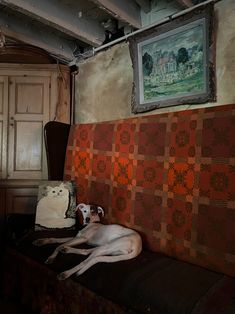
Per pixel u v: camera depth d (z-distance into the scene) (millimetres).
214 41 1668
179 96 1853
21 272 1860
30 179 2486
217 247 1478
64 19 2008
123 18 1948
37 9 1815
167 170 1753
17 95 2480
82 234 1901
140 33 2031
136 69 2094
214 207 1510
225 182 1478
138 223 1880
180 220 1657
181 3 1723
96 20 2279
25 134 2492
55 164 2387
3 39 2145
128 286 1315
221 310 1080
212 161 1540
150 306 1213
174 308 1152
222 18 1645
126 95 2258
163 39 1903
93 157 2248
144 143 1909
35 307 1740
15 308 1823
